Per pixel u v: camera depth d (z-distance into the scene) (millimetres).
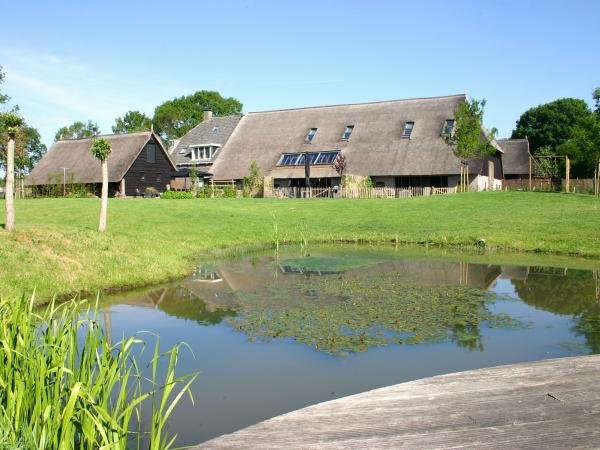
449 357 5922
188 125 75938
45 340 3779
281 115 43906
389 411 3656
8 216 10961
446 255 14945
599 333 6895
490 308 8281
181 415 4516
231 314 8008
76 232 12297
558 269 12289
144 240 14305
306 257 14641
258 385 5141
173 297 9344
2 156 38500
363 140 37406
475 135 29469
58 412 3082
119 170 36281
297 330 7059
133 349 6312
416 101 39531
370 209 24047
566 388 3988
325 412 3680
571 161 44781
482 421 3439
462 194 27141
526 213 20484
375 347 6305
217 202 27312
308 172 34688
